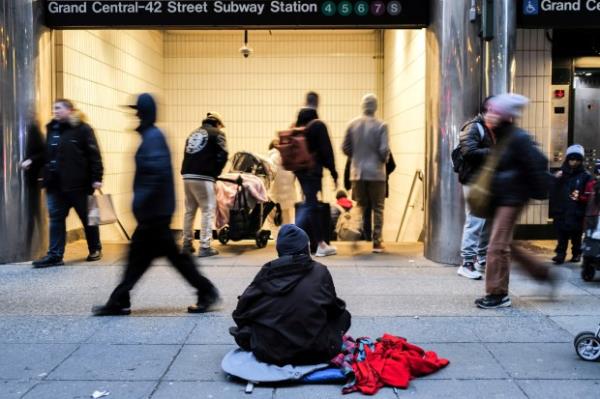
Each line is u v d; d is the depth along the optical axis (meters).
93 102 10.94
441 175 8.45
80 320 6.11
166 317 6.19
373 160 9.02
